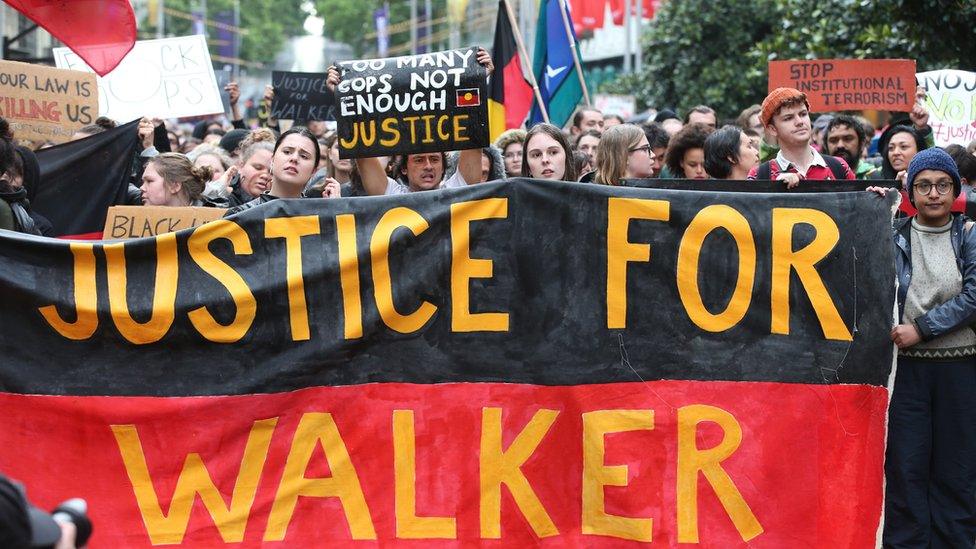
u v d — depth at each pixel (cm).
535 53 1021
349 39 8962
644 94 1956
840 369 490
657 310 491
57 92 809
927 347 557
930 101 1002
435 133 551
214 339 487
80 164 745
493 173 700
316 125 1195
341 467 486
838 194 495
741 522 484
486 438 488
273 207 491
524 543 485
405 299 490
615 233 491
